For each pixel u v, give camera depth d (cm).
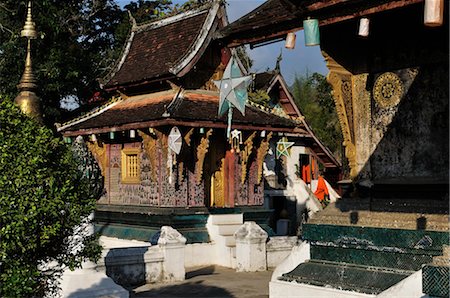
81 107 3061
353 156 1086
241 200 2011
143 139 1895
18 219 646
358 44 1090
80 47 2978
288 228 2681
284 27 895
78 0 3152
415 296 830
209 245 1853
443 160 984
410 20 1008
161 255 1527
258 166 2053
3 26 2730
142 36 2297
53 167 713
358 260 987
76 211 715
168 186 1866
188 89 1983
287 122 2045
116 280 1440
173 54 2048
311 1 816
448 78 983
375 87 1073
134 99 2150
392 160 1045
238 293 1369
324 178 3147
